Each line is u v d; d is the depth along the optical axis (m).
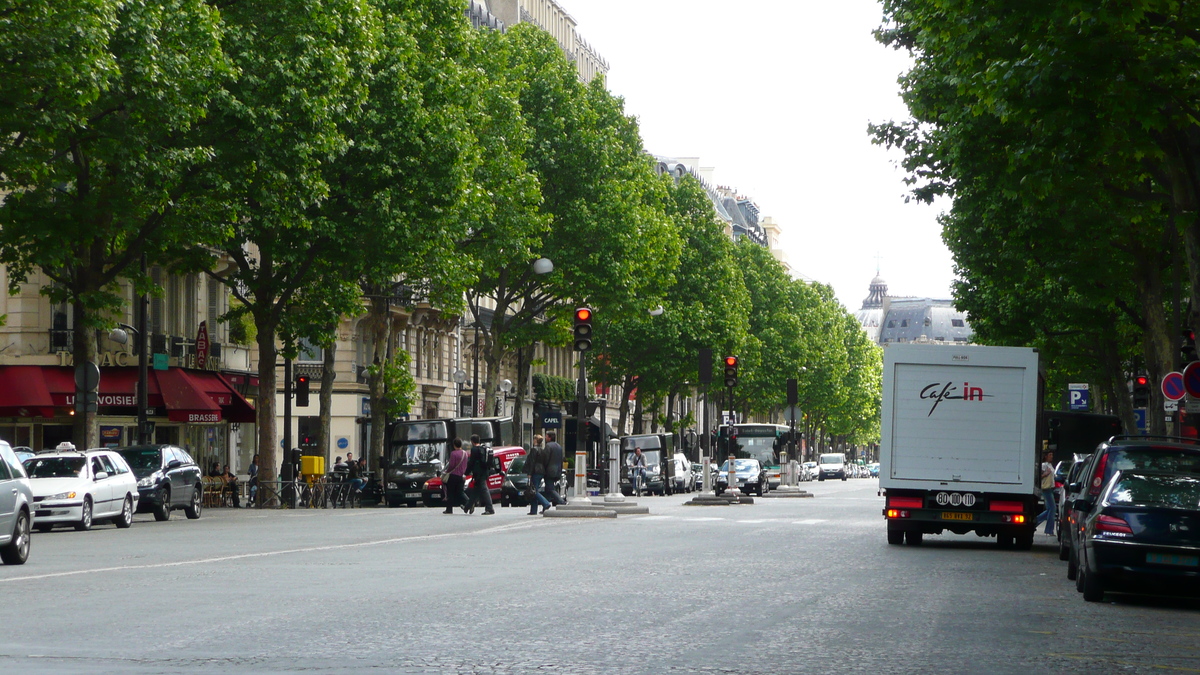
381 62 42.50
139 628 11.95
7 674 9.30
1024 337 45.34
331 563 19.70
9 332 46.22
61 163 31.59
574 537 27.05
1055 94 17.88
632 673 9.62
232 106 34.47
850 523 35.53
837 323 151.50
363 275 46.50
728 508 45.94
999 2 17.55
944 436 27.25
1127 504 16.22
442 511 43.03
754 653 10.80
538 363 68.06
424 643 11.11
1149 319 34.78
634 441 72.69
